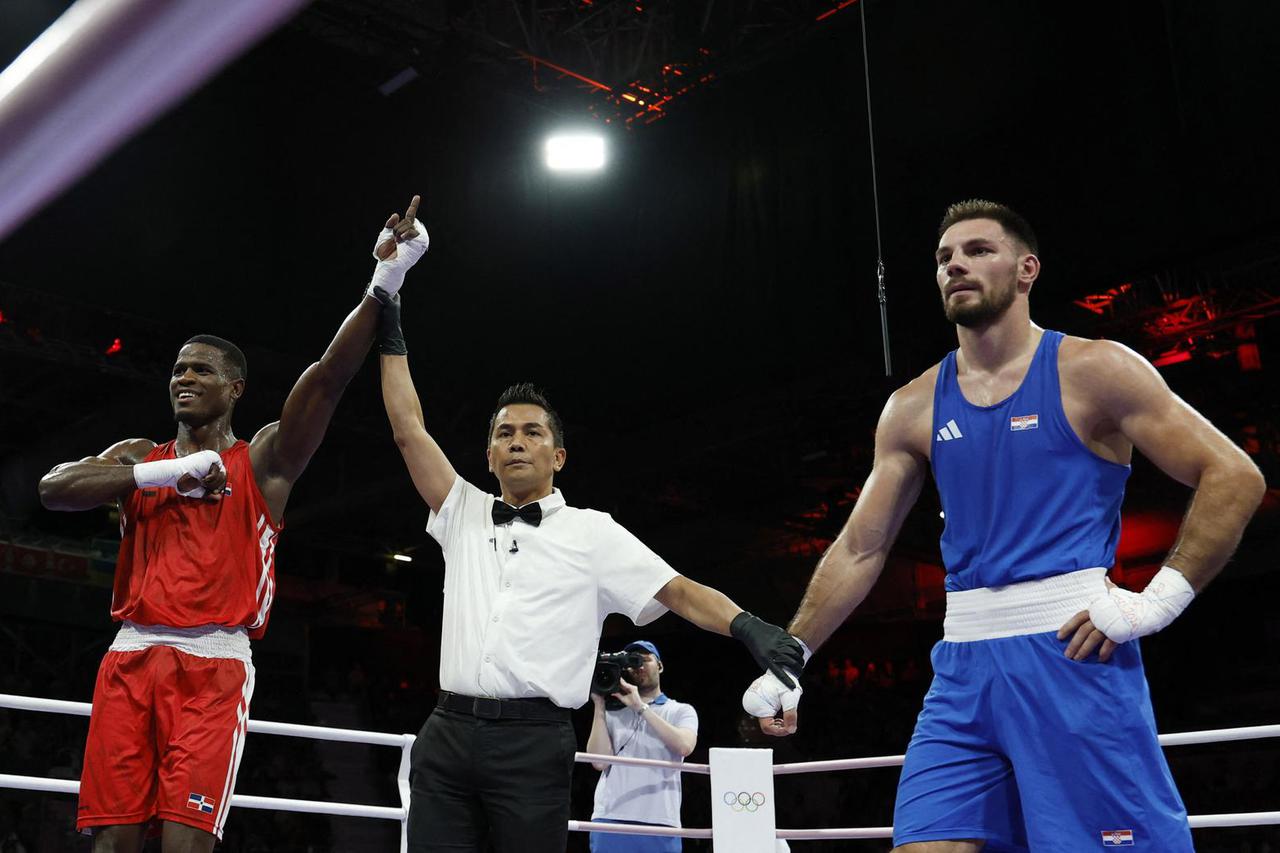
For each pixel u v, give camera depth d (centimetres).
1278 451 1366
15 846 1152
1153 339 1322
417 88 1336
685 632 1947
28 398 1438
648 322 1396
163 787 279
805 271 1286
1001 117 1163
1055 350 245
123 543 311
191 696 293
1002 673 231
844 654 1891
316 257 1248
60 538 1506
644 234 1416
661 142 1418
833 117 1288
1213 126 1016
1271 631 1569
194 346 329
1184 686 1605
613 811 479
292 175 1235
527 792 275
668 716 493
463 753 278
